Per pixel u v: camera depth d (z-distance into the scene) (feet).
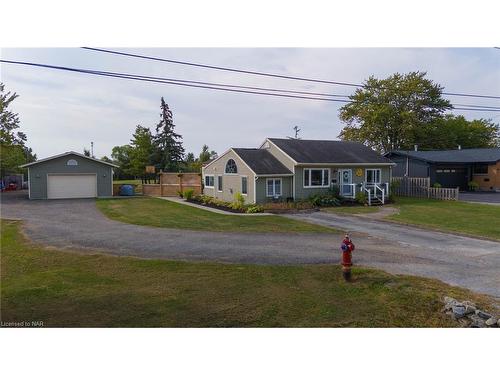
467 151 130.21
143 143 163.02
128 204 84.33
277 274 30.63
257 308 24.34
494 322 22.54
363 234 49.24
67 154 101.45
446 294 26.50
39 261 34.45
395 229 53.47
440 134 165.17
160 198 100.83
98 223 56.75
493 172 118.01
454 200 91.66
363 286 28.12
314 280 29.37
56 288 27.20
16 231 49.67
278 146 86.84
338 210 72.79
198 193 103.40
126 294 26.17
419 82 154.92
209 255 36.58
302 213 69.51
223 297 25.88
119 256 36.09
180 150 177.17
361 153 95.25
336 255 37.01
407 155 120.47
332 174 86.33
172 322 22.30
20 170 146.72
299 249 39.47
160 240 43.78
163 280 29.07
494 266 34.35
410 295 26.32
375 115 154.40
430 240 46.11
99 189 105.70
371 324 22.68
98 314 23.16
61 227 52.95
